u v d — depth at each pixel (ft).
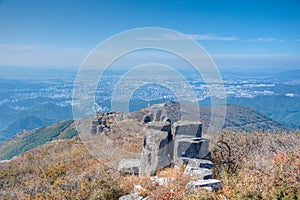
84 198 22.80
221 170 25.11
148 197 20.08
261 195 17.81
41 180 31.01
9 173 37.93
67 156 39.01
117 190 22.84
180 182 21.27
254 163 24.49
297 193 16.87
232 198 18.31
